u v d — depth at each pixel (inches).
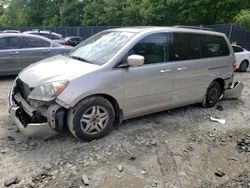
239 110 247.8
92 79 160.6
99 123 168.4
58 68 168.1
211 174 145.4
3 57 326.3
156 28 196.1
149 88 187.2
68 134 175.8
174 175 142.4
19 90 177.3
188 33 213.8
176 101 208.7
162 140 177.5
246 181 141.5
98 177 136.8
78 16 1545.3
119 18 1286.9
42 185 129.4
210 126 205.3
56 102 151.8
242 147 176.6
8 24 2086.6
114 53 174.1
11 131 179.2
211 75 231.3
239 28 674.2
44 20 1793.8
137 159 154.3
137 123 199.8
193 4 865.5
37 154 153.3
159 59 192.7
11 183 129.1
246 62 511.8
